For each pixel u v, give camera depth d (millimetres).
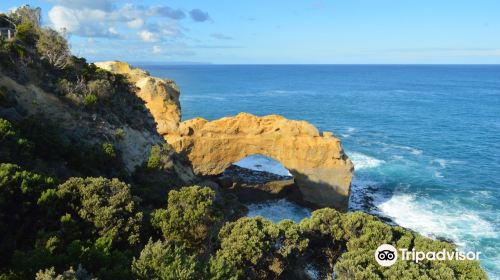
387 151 76750
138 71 64562
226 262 19203
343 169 50781
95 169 30344
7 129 25125
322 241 27000
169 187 35594
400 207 50906
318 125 103438
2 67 30141
